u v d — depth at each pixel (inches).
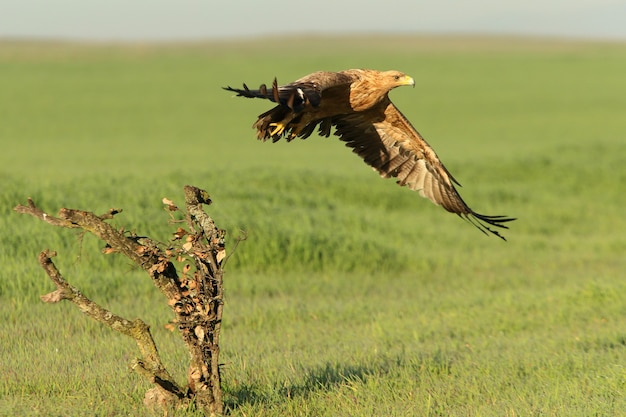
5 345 1169.4
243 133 5467.5
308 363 1127.0
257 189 2518.5
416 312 1536.7
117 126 5570.9
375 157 995.9
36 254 1659.7
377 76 882.1
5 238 1695.4
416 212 2768.2
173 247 813.9
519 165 3631.9
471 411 929.5
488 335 1365.7
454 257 2126.0
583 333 1347.2
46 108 6407.5
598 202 3080.7
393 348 1262.3
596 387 1007.6
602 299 1573.6
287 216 2169.0
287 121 781.3
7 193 1977.1
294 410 912.3
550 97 7775.6
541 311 1514.5
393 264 1995.6
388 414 911.0
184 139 5014.8
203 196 813.2
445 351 1245.1
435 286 1846.7
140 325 828.6
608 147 4315.9
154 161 3688.5
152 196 2169.0
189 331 824.3
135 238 797.2
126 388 945.5
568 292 1622.8
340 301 1620.3
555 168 3595.0
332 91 873.5
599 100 7549.2
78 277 1535.4
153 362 836.6
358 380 1024.2
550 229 2608.3
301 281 1784.0
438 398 977.5
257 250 1866.4
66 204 1991.9
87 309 802.8
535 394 993.5
